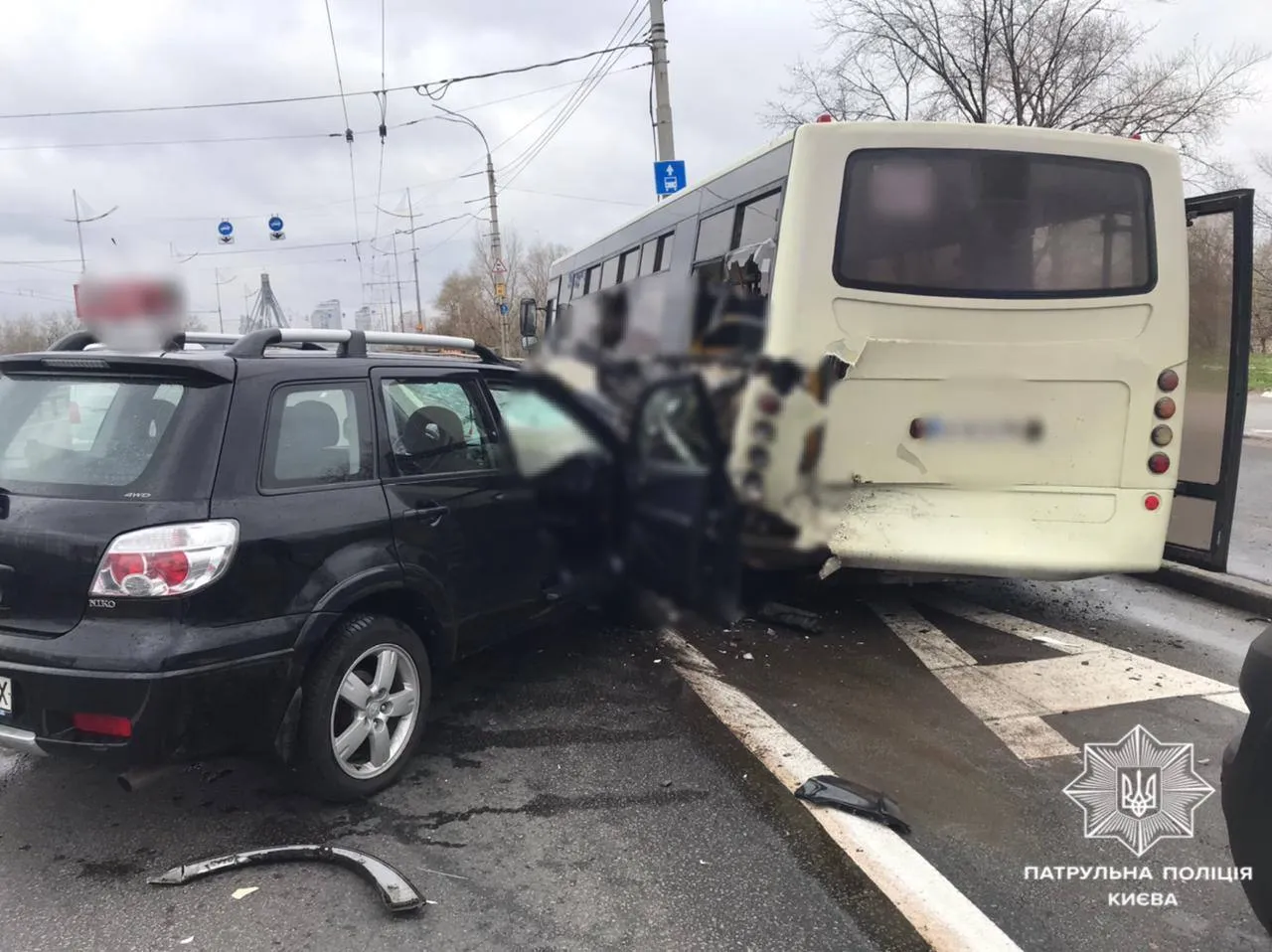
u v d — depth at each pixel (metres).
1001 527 4.72
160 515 2.93
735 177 5.61
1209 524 5.51
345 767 3.38
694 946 2.66
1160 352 4.77
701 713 4.29
